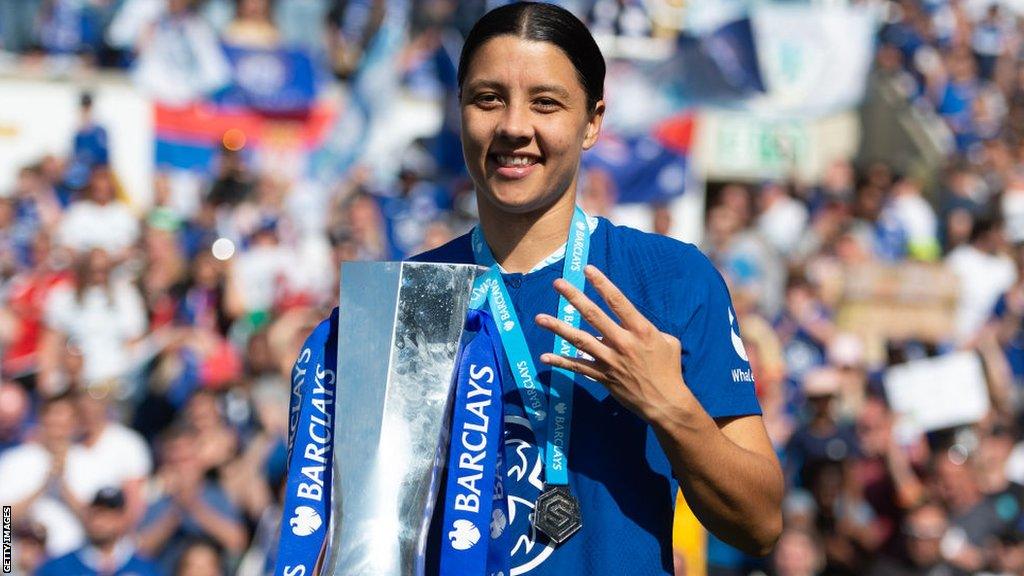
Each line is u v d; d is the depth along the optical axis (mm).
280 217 11867
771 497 2693
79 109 13086
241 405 8516
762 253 12031
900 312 12172
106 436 8273
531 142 2762
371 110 13031
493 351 2721
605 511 2709
